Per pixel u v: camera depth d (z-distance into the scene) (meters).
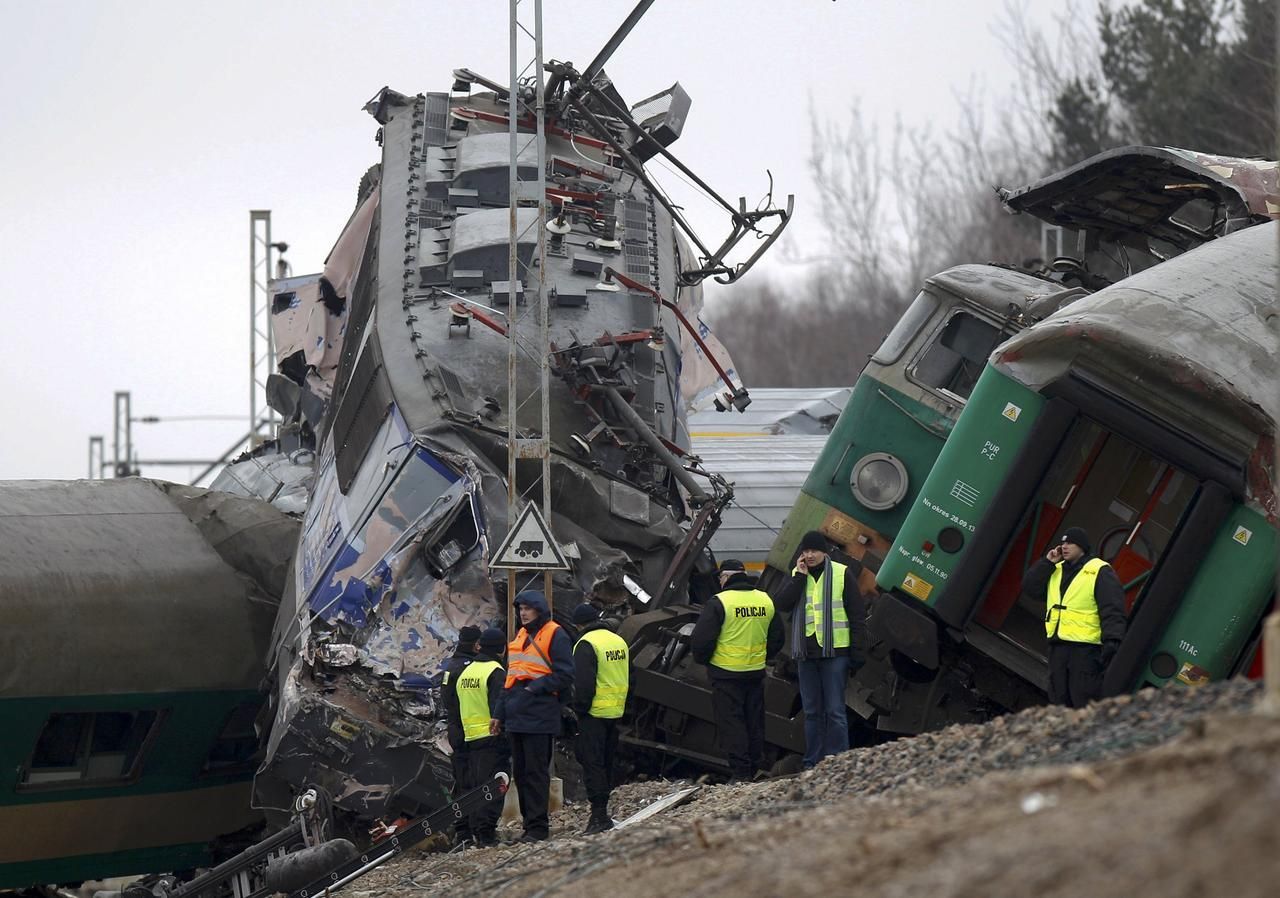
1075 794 25.69
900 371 65.31
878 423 65.38
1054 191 70.19
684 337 91.69
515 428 63.53
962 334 64.62
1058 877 20.80
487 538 64.75
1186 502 52.03
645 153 89.81
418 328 73.31
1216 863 19.36
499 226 78.19
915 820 28.59
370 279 80.12
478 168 83.00
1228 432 50.56
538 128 66.75
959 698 59.00
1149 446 51.41
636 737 64.50
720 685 54.16
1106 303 53.50
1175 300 52.97
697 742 62.75
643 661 63.62
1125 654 51.41
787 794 43.12
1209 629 50.72
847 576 54.38
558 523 66.75
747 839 33.53
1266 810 20.41
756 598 54.53
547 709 52.12
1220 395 50.59
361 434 71.31
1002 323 63.62
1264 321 52.72
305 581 70.38
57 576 75.56
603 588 65.69
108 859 79.50
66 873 78.38
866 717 60.22
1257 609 50.53
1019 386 53.41
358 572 65.38
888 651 59.56
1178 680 50.97
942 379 64.62
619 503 68.56
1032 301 63.56
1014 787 28.64
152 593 77.44
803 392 150.88
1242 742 24.88
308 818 60.41
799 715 60.84
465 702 56.03
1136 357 51.62
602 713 51.84
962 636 54.91
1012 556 54.59
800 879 25.78
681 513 73.69
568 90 86.00
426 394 68.94
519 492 66.81
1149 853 20.48
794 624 55.19
